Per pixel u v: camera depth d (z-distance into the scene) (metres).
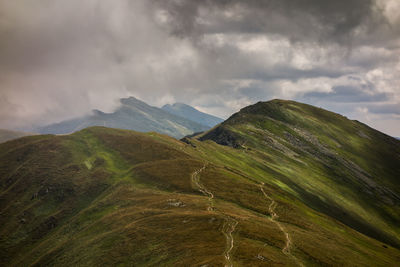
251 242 70.12
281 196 131.12
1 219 138.62
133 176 149.88
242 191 124.69
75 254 91.19
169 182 135.25
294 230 87.81
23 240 126.19
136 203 118.31
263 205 112.31
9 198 152.88
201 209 98.69
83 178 157.75
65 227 121.69
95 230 104.31
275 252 66.50
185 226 83.75
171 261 65.56
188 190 125.44
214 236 74.44
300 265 62.88
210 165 158.38
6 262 115.44
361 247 99.88
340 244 91.31
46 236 125.50
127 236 86.31
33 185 160.00
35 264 99.44
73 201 142.25
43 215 139.00
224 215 89.19
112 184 146.75
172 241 75.88
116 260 76.06
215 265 56.97
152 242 78.75
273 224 89.69
